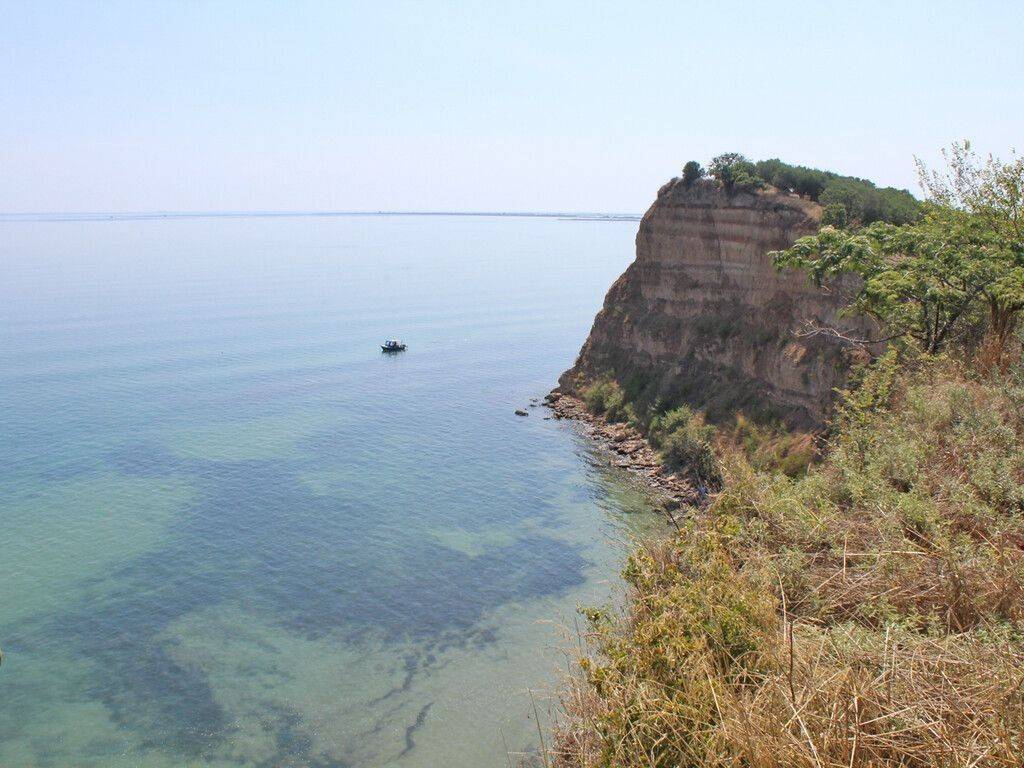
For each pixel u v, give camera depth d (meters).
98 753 24.11
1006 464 10.60
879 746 6.15
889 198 45.53
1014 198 19.31
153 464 53.19
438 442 57.84
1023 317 17.94
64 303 153.75
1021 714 6.12
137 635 31.00
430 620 31.64
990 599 8.16
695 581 8.64
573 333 121.69
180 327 122.62
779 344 47.56
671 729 6.51
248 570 36.69
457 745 23.62
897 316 22.08
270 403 71.69
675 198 61.97
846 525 10.09
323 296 177.00
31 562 37.75
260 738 24.58
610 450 54.66
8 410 68.12
